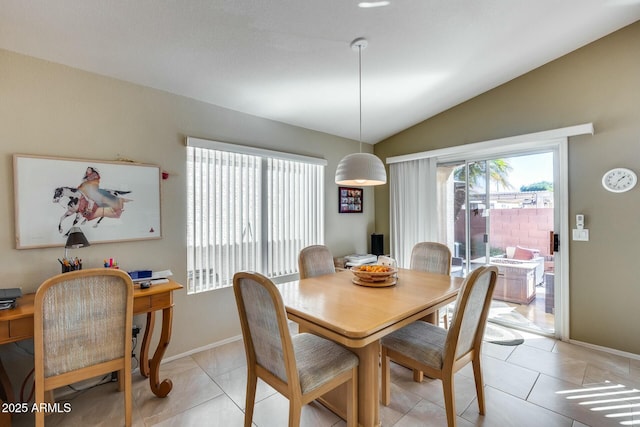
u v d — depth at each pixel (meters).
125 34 1.88
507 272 3.34
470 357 1.80
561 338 2.90
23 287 1.96
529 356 2.60
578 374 2.30
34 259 2.00
